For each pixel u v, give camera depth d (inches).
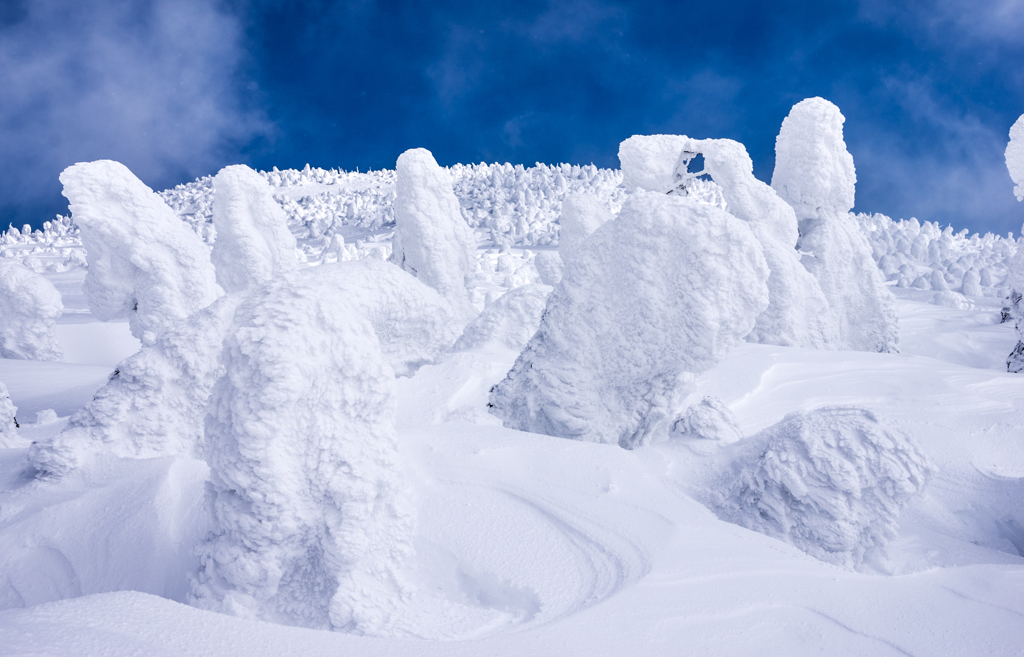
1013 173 421.7
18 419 336.5
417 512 114.3
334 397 104.8
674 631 80.4
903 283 1347.2
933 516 199.6
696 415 184.1
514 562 110.7
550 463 145.3
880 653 77.4
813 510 137.9
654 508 124.9
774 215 502.6
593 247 211.8
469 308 581.6
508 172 3526.1
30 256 2260.1
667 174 498.0
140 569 117.1
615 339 205.8
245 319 106.2
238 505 99.6
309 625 97.3
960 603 90.0
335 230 2504.9
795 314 471.2
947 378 336.8
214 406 104.5
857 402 310.2
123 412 158.6
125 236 441.4
